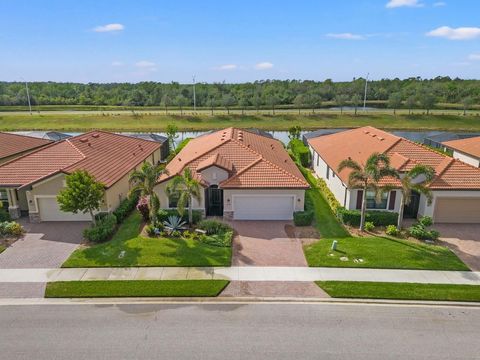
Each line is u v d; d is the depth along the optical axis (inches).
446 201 997.8
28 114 3435.0
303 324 589.3
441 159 1106.1
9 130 2849.4
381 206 1035.3
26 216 1054.4
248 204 1020.5
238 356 518.9
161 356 518.9
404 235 923.4
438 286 696.4
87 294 667.4
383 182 1007.6
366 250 833.5
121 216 999.0
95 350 530.3
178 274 737.0
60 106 4247.0
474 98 3897.6
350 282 707.4
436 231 912.9
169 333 566.9
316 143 1653.5
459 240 903.7
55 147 1181.7
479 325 591.2
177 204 933.8
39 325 586.2
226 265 770.8
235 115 3260.3
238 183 1001.5
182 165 1133.1
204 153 1146.7
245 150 1154.0
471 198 991.6
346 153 1309.1
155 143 1625.2
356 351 530.0
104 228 900.6
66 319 601.6
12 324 589.0
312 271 750.5
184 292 672.4
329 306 638.5
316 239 906.1
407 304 646.5
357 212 991.6
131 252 821.9
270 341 549.3
